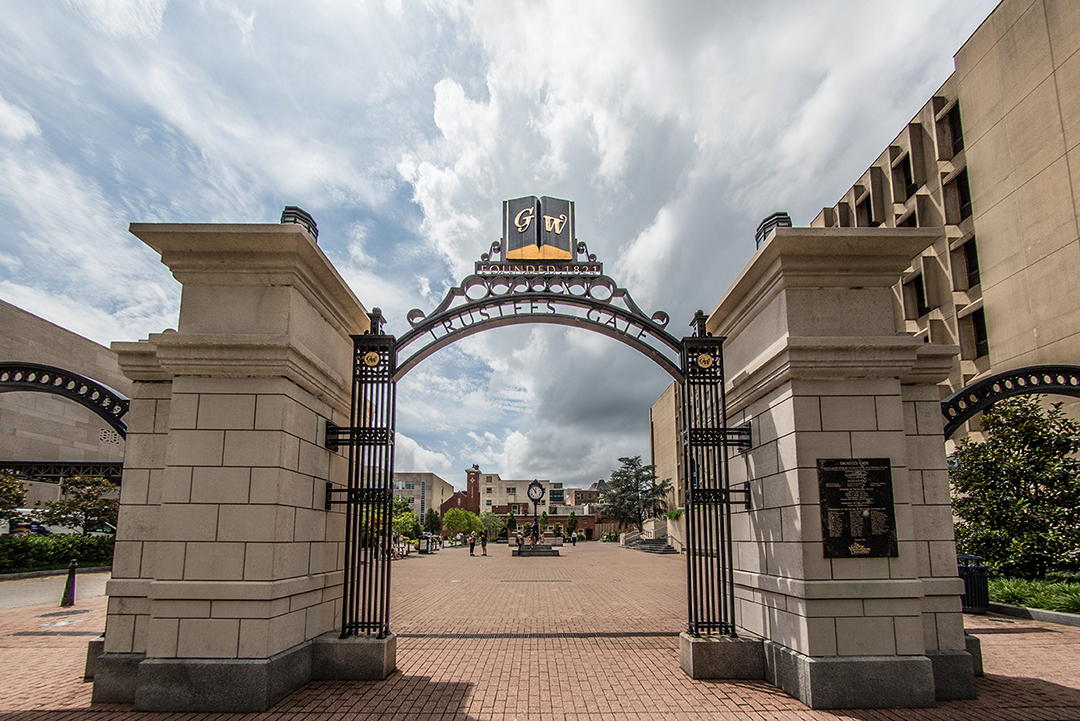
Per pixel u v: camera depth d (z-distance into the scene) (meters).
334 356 8.12
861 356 6.67
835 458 6.57
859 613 6.30
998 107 20.05
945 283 22.52
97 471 14.12
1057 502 13.25
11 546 20.16
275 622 6.24
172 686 5.98
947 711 6.01
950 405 9.94
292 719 5.74
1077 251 17.16
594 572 22.83
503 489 99.31
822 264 6.96
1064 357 17.41
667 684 6.96
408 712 5.97
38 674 7.48
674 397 47.41
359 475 7.84
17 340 28.61
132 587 6.77
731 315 8.59
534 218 10.94
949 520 7.22
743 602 7.95
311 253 6.82
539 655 8.42
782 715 5.88
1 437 28.64
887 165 25.84
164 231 6.49
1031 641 9.16
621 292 10.61
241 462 6.37
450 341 10.71
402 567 25.64
